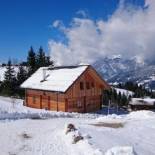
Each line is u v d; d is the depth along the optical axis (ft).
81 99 162.91
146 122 104.63
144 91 511.40
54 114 130.52
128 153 59.52
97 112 167.32
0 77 323.57
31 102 180.86
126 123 102.27
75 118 126.31
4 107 161.27
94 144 66.08
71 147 66.59
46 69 190.80
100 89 175.52
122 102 320.70
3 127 90.89
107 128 91.25
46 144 70.33
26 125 95.25
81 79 161.17
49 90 160.66
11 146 69.36
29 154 63.62
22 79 261.44
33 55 290.35
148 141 77.30
